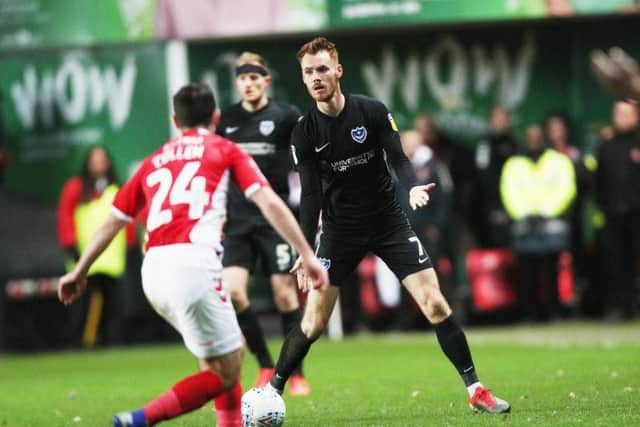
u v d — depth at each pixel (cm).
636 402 2942
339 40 6831
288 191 3662
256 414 2661
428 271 2836
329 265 2838
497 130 6456
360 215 2825
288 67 6769
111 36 6353
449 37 6856
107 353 5962
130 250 6378
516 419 2680
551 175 6203
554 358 4338
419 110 6862
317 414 3020
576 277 6588
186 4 6284
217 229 2303
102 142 6712
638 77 1936
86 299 6309
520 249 6259
